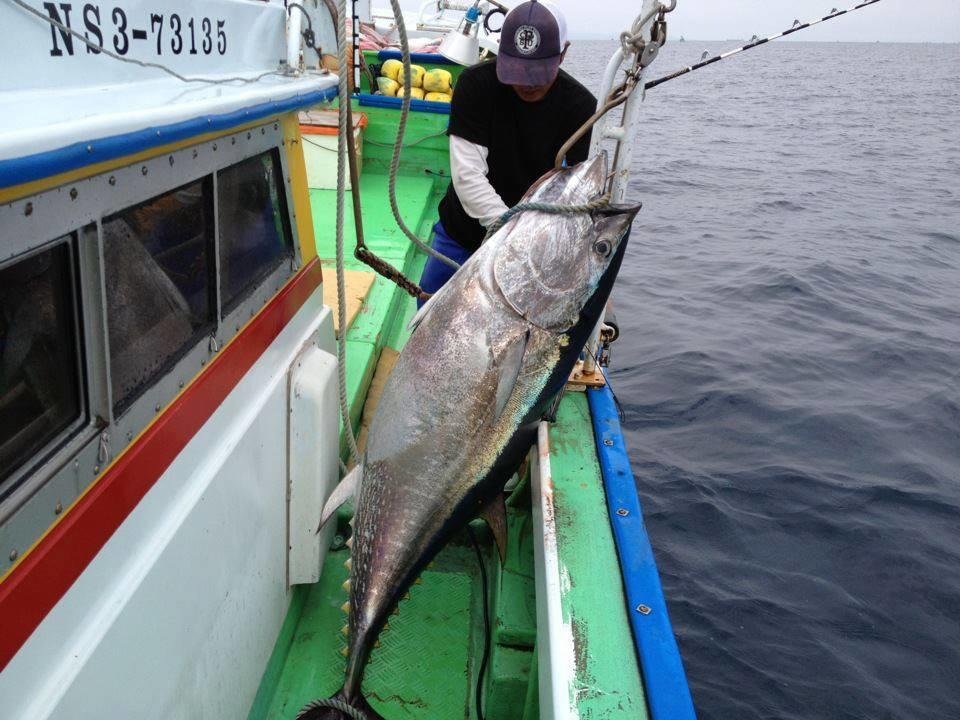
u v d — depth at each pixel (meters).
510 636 2.24
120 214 1.35
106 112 1.20
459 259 3.33
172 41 1.63
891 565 4.81
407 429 2.04
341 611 2.54
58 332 1.20
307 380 2.27
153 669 1.47
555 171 2.18
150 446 1.44
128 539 1.38
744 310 9.60
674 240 13.68
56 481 1.17
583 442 2.58
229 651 1.88
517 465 2.22
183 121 1.34
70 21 1.30
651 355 7.93
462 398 2.00
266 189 2.11
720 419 6.55
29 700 1.11
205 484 1.64
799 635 4.25
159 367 1.50
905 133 34.75
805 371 7.63
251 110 1.64
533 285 1.99
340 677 2.33
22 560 1.10
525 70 2.51
